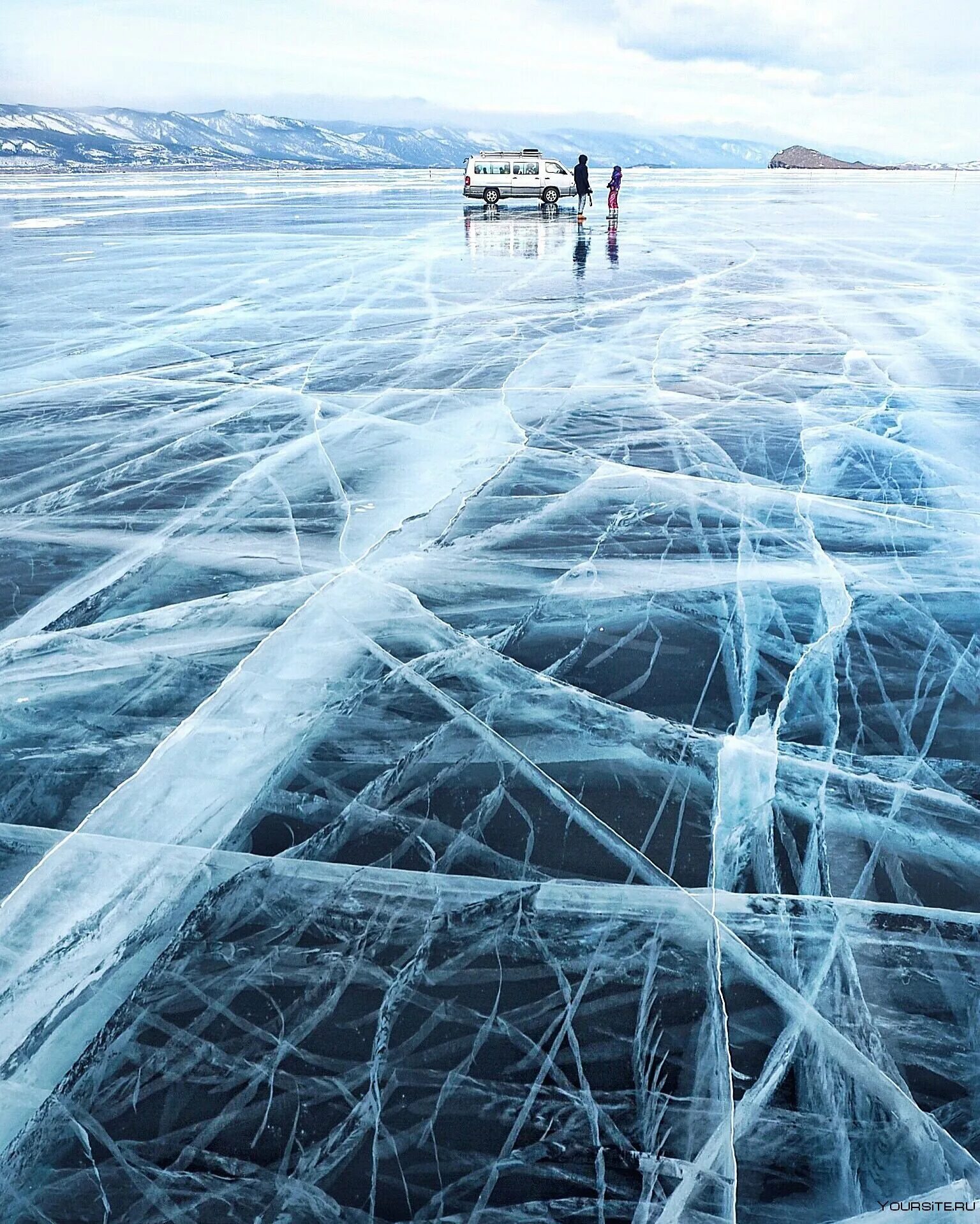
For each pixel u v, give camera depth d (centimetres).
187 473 547
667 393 711
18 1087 181
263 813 258
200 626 367
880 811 258
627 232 1986
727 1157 167
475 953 211
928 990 201
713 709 308
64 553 438
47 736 295
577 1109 176
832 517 471
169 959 210
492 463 557
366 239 1838
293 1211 158
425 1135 171
